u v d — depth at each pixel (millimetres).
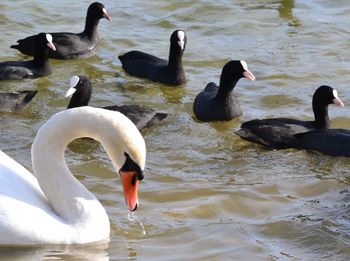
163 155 16031
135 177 11594
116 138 11578
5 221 11633
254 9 24172
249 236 12766
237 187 14586
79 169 15109
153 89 19578
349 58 21188
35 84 19578
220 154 16281
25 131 16781
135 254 12008
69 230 11961
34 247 11812
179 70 19750
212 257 12055
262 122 17094
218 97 18094
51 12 23500
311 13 24031
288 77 20062
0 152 12516
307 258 12195
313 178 15211
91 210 12133
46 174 12109
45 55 19969
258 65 20703
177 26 23078
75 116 11867
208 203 13852
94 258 11797
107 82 19875
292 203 14070
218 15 23734
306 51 21578
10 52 21438
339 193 14594
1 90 19250
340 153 16281
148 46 21938
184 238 12586
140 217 13242
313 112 18312
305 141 16609
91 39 21625
